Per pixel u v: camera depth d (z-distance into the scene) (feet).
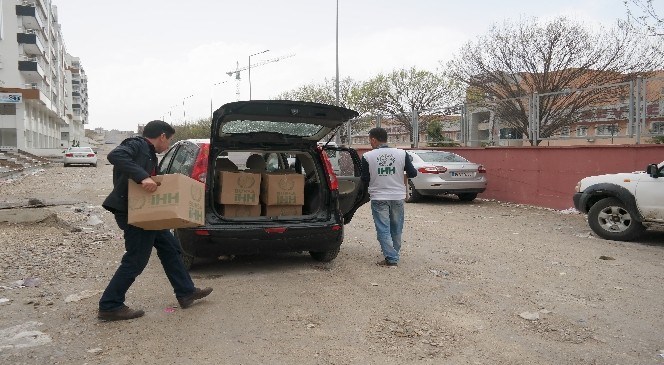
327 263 23.58
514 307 17.56
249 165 24.84
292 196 22.30
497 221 37.19
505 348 14.17
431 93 118.73
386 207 23.31
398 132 74.38
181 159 23.35
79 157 117.08
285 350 13.85
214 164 21.21
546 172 45.70
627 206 28.89
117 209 15.46
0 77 160.45
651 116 38.52
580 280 21.01
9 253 24.52
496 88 79.82
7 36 161.17
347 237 30.27
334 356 13.52
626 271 22.50
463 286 20.02
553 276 21.62
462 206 46.62
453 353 13.83
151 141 16.01
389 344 14.34
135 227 15.55
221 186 21.48
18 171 89.30
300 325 15.65
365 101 123.95
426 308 17.35
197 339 14.51
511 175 49.55
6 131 151.23
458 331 15.35
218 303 17.58
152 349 13.80
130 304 17.37
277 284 19.97
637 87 39.55
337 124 21.49
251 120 20.84
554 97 48.06
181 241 20.67
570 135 45.70
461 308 17.40
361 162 23.49
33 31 178.50
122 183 15.44
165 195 14.96
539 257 25.20
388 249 23.16
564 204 43.91
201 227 20.29
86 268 22.26
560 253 26.14
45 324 15.53
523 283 20.52
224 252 21.01
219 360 13.20
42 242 27.22
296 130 22.16
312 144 22.86
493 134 55.52
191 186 15.42
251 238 20.76
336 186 22.62
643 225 29.14
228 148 21.45
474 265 23.47
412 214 40.83
